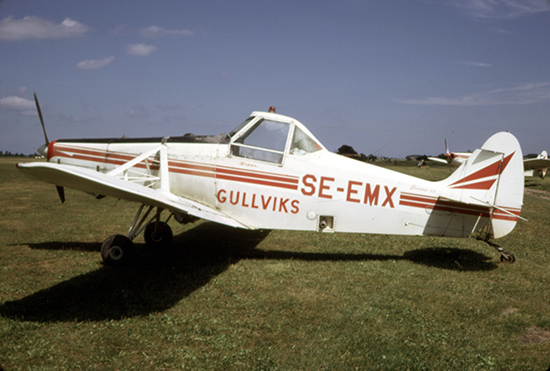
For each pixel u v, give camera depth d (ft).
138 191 14.12
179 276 16.96
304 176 19.74
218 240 24.72
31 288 15.12
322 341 11.75
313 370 10.23
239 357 10.70
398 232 20.27
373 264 20.20
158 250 21.62
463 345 12.02
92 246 21.93
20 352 10.59
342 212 19.93
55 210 33.96
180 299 14.52
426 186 20.25
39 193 45.98
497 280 18.38
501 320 13.83
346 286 16.70
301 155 19.83
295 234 27.17
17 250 20.65
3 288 15.05
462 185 20.27
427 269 19.65
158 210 20.79
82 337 11.48
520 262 21.67
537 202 54.70
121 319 12.73
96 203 38.52
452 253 23.26
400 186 20.06
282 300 14.75
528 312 14.67
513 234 30.30
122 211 34.06
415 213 20.20
